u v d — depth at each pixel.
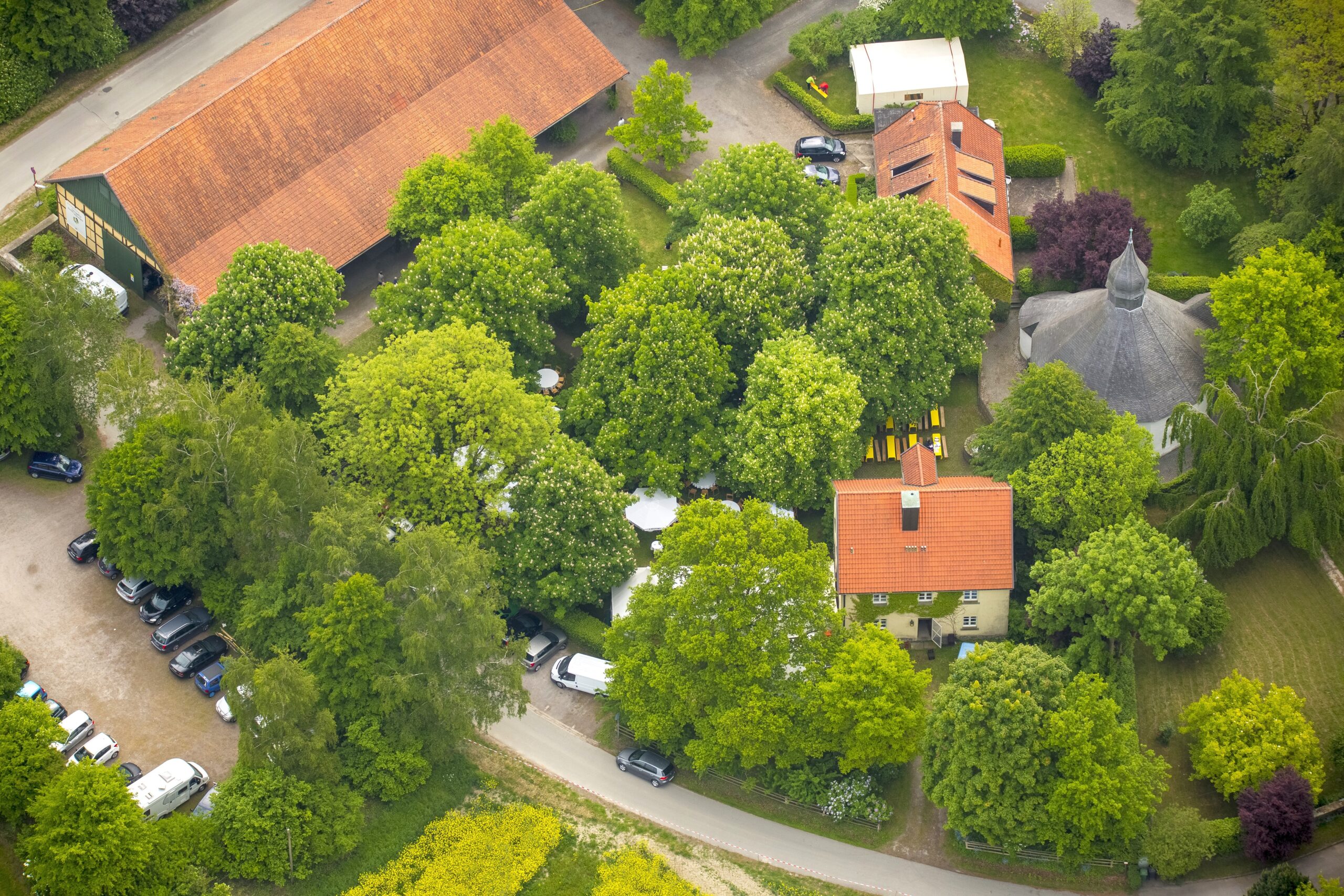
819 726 114.19
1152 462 128.50
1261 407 125.50
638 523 133.50
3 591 129.75
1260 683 116.94
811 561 116.19
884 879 113.94
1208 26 151.50
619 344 134.12
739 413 134.38
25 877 109.88
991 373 146.12
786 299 139.75
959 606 126.19
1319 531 125.75
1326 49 148.50
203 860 108.75
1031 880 113.50
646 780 120.12
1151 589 118.44
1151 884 112.56
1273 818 108.88
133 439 123.38
